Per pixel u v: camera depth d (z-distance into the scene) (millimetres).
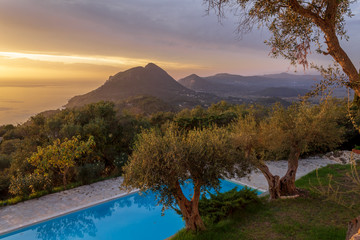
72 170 16172
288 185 10375
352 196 9742
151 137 6988
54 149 13812
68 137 17484
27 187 12852
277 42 4859
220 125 23625
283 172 15961
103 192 13758
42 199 12766
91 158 17875
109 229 10867
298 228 7727
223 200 9945
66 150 14109
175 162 6375
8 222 10266
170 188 6660
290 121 9469
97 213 12109
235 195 10250
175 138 6973
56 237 10211
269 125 9719
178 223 11359
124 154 18891
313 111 9484
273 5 4199
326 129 9266
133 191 13867
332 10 3865
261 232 7746
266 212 9102
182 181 6875
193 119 23469
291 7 4027
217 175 6871
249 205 9859
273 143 9398
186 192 14422
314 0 4309
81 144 15023
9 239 9578
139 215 12078
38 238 10055
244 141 9328
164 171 6480
